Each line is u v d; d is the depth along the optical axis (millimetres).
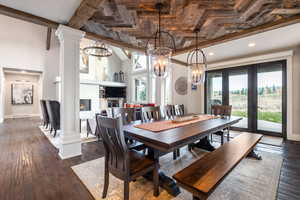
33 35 6406
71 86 2764
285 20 2449
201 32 3035
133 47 3855
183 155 2787
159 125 2162
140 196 1650
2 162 2504
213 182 1191
